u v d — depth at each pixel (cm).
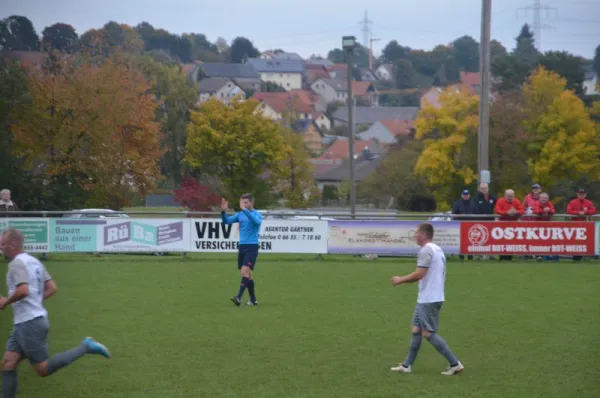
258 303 2186
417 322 1391
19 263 1128
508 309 2098
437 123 8019
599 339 1702
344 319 1928
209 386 1290
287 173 7412
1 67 5756
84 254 3641
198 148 7000
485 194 3503
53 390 1262
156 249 3416
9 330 1759
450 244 3403
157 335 1711
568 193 8306
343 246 3450
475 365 1457
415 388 1286
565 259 3528
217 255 3688
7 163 4903
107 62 6069
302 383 1312
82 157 5756
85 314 1973
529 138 7669
